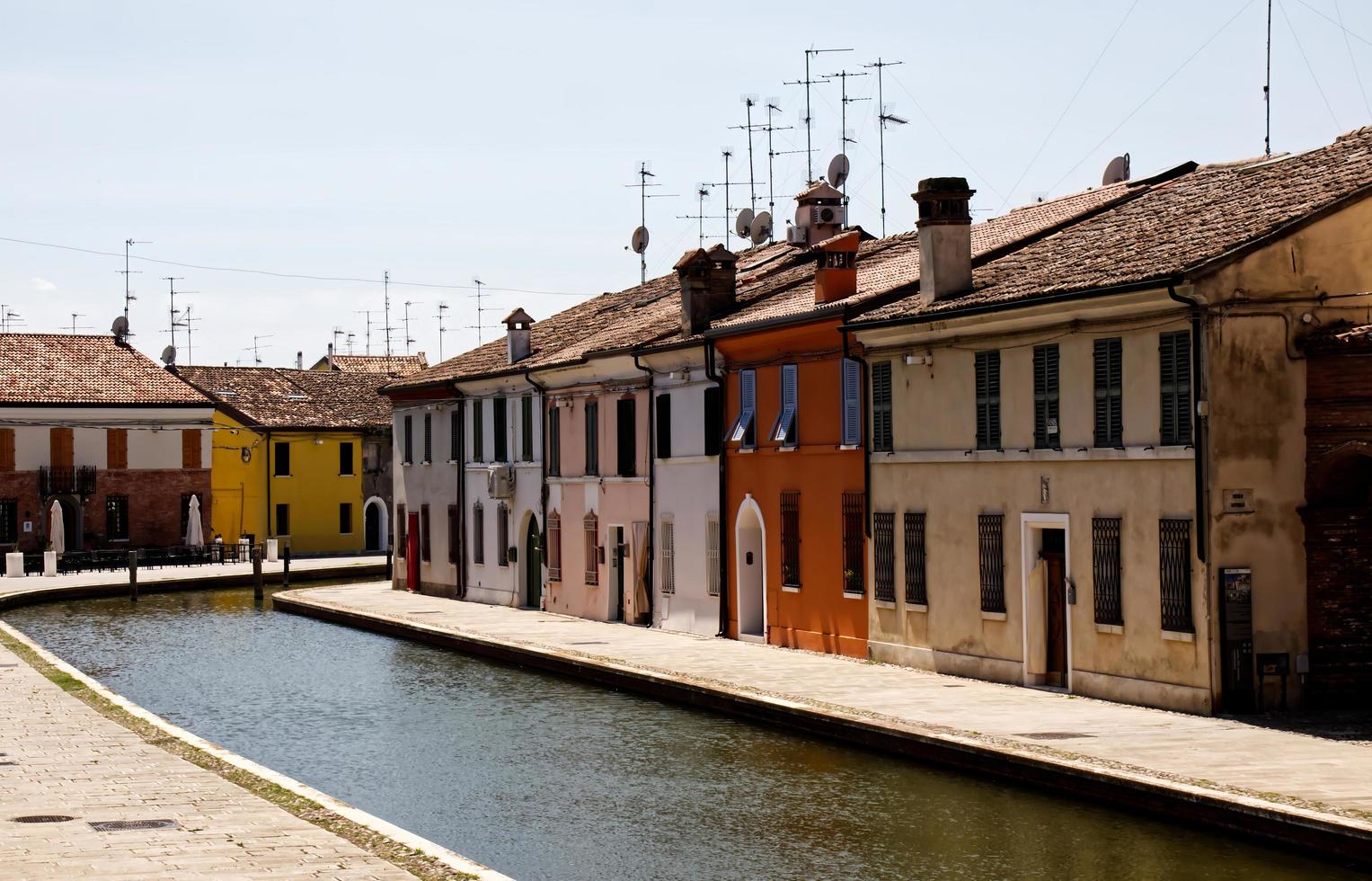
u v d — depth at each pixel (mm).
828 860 16938
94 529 68250
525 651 33938
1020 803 18938
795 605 32531
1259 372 22281
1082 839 17188
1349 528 22500
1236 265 22094
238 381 79125
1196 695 22344
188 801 17266
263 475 74875
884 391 29234
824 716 23453
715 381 35219
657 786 21062
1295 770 18172
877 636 29766
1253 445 22250
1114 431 23703
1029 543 25625
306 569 63531
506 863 17375
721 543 35188
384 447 78438
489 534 48375
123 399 68812
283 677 33594
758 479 33750
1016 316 25375
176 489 70062
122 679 33719
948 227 28219
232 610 50375
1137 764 18703
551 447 43938
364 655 37344
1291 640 22375
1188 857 16188
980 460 26594
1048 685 25656
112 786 18203
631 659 31391
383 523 78688
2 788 18078
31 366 69188
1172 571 22641
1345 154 25281
